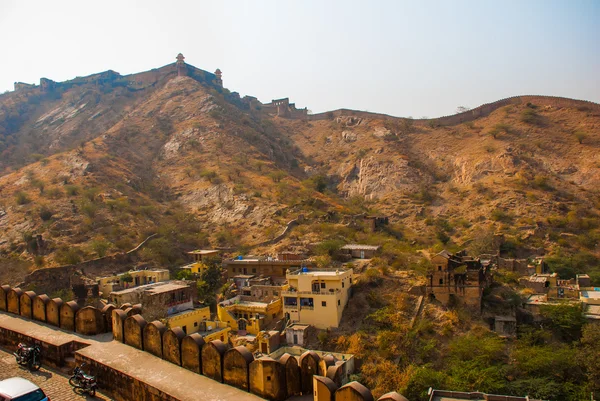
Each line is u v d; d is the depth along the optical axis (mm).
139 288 53031
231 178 109875
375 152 135250
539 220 86750
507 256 75250
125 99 181750
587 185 102188
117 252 73500
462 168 118625
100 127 165500
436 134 141125
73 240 77500
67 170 107875
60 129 169625
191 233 88125
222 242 83562
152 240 78250
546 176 106562
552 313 48094
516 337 46406
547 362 40625
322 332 49938
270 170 120250
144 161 128375
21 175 108688
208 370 12125
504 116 136250
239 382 11523
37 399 11086
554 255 72938
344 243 71375
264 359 11164
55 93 199250
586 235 81000
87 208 85625
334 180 136000
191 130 138875
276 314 54344
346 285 54562
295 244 74812
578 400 36812
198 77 186250
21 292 18047
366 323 50531
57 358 14195
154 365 12844
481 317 49688
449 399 33469
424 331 47875
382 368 42375
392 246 69938
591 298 52719
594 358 39375
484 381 38500
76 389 12836
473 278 50906
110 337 15203
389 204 109938
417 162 126938
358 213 95062
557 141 118188
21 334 15586
